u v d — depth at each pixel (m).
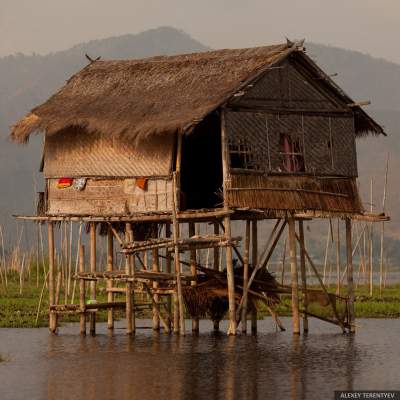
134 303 90.12
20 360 74.94
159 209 84.69
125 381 66.69
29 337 87.19
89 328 93.00
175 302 87.69
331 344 82.75
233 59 86.81
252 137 83.50
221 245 81.56
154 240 83.31
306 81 87.12
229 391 63.59
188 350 78.81
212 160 99.06
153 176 84.88
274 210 83.88
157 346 80.94
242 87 81.81
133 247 84.00
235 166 83.12
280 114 85.25
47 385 65.62
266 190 83.75
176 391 63.62
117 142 87.38
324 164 87.88
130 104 87.12
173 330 90.94
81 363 73.38
